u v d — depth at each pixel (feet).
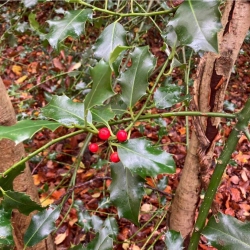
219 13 0.61
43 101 3.17
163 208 1.63
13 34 2.13
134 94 0.86
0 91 1.04
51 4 3.62
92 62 2.17
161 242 2.20
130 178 0.92
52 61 3.01
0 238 0.73
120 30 0.86
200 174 1.17
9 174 0.84
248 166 2.89
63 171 2.81
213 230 0.83
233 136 0.86
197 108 1.05
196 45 0.61
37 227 1.00
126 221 2.38
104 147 2.91
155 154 0.73
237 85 3.68
